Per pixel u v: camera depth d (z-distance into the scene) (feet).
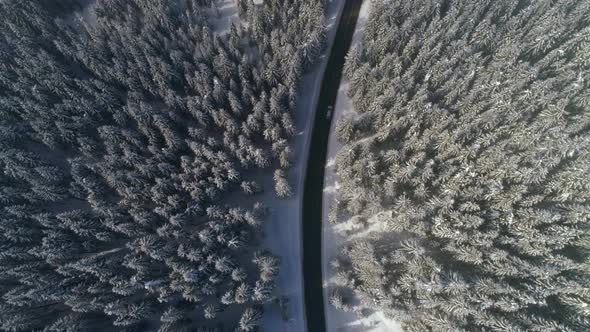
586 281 142.41
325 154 197.36
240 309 163.63
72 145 182.09
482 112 175.83
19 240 159.12
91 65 189.06
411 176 166.09
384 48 188.44
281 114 177.88
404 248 155.94
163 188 163.32
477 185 161.58
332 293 168.04
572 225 153.17
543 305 142.10
